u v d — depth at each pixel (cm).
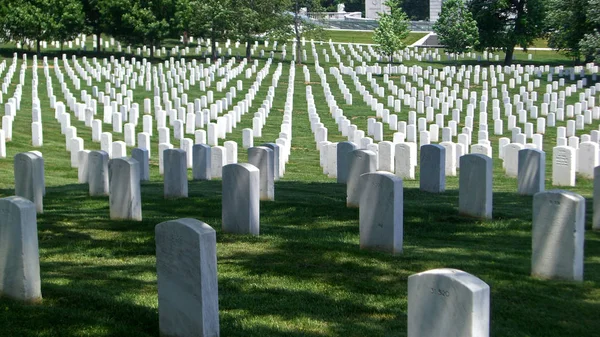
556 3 6475
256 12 7400
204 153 2316
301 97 5444
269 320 996
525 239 1491
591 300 1096
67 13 7288
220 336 925
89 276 1174
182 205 1800
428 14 13300
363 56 8231
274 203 1795
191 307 892
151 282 1146
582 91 5784
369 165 1736
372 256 1271
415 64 7750
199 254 875
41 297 1027
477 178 1631
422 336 777
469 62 8038
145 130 3634
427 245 1418
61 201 1861
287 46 8994
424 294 772
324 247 1320
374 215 1307
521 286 1148
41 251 1327
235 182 1424
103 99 4628
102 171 1923
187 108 4272
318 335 947
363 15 14038
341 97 5472
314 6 7656
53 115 4116
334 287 1127
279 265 1226
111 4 7225
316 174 2689
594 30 6088
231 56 7950
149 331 942
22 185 1695
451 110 4816
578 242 1167
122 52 7938
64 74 6231
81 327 932
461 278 749
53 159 2886
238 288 1119
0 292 1027
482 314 739
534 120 4519
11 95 4838
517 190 2111
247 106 4703
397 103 4778
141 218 1605
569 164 2261
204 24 7350
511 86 5925
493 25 7931
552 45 7262
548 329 989
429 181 2033
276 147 2383
